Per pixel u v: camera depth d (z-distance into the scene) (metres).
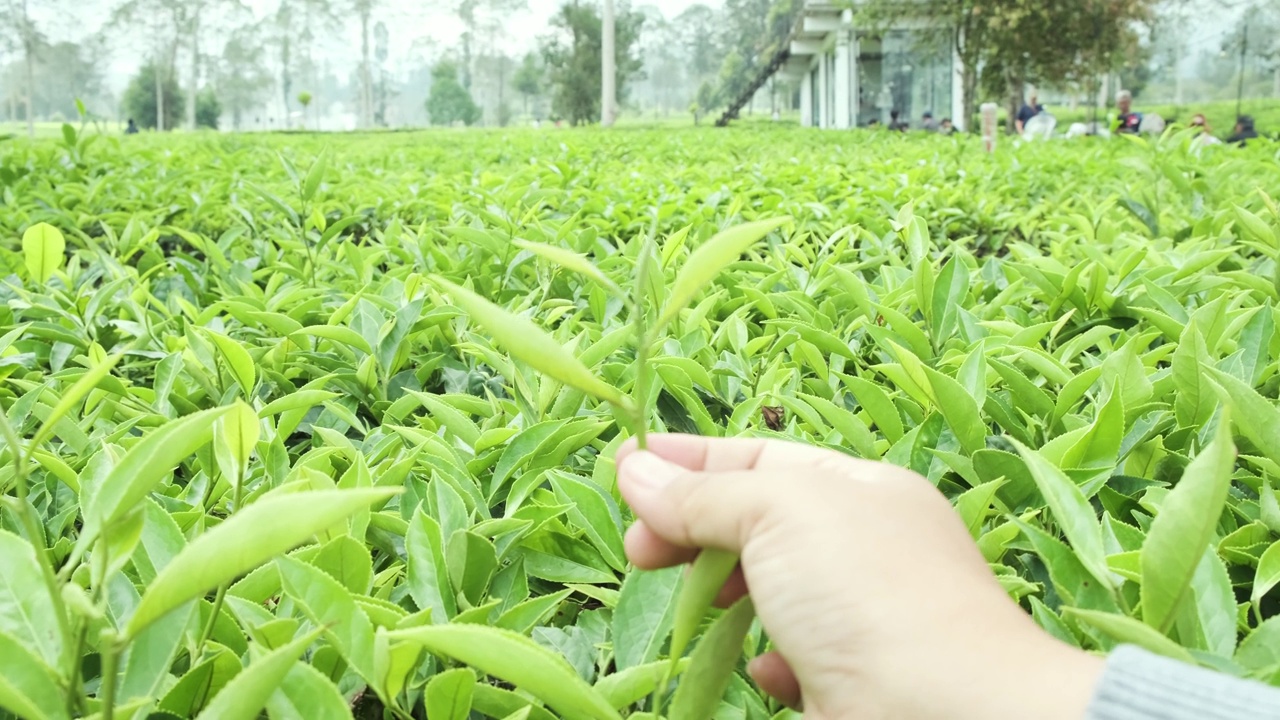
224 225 4.58
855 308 2.78
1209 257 2.51
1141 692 0.66
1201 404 1.58
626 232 4.31
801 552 0.76
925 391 1.54
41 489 1.63
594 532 1.35
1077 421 1.67
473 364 2.37
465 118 101.94
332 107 136.62
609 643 1.24
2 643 0.81
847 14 30.38
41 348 2.55
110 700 0.75
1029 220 4.48
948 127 22.42
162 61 85.81
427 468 1.63
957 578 0.75
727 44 102.25
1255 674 0.87
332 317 2.29
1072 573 1.05
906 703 0.71
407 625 0.99
